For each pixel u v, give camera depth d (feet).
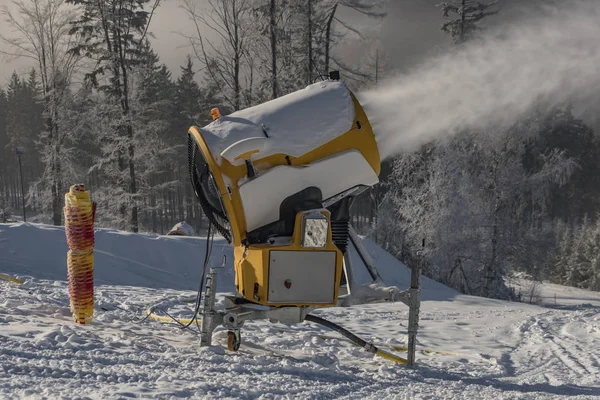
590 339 29.96
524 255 95.66
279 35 84.84
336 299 17.78
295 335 24.34
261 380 14.29
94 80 101.09
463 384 17.33
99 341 16.69
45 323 19.07
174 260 47.50
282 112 18.92
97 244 46.80
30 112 286.87
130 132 98.53
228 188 17.65
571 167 94.68
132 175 98.22
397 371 18.16
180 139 204.74
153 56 115.14
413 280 19.21
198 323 22.61
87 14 97.35
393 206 97.45
